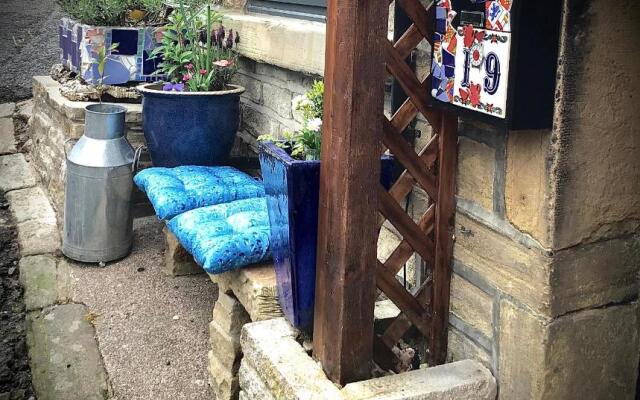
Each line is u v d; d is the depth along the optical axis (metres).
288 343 2.44
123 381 3.08
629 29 1.93
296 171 2.31
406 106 2.26
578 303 2.05
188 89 4.22
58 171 4.82
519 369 2.13
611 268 2.08
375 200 2.12
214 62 4.13
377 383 2.19
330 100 2.12
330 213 2.17
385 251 2.83
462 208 2.33
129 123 4.59
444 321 2.44
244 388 2.55
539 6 1.82
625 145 2.01
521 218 2.07
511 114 1.87
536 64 1.86
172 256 3.92
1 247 4.34
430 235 2.38
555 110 1.90
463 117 2.18
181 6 4.28
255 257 2.83
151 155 4.14
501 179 2.14
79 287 3.84
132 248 4.29
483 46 1.93
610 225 2.05
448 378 2.22
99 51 4.64
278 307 2.72
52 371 3.14
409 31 2.21
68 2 5.27
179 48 4.30
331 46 2.10
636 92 1.98
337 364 2.19
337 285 2.16
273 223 2.56
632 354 2.18
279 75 4.01
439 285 2.40
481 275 2.27
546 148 1.95
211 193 3.36
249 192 3.45
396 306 2.49
